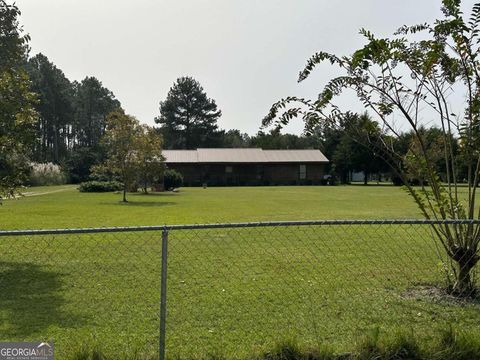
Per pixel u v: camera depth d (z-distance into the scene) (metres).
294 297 5.81
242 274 7.07
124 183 26.59
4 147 8.17
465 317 4.99
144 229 3.83
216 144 86.94
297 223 4.18
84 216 16.91
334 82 5.98
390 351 3.79
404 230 11.35
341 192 37.53
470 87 5.76
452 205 5.82
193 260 8.12
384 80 5.89
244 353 3.92
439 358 3.75
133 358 3.71
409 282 6.54
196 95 85.88
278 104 6.11
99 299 5.75
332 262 7.95
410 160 6.12
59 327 4.72
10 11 8.79
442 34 5.80
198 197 30.36
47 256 8.48
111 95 95.88
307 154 63.03
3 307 5.43
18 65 9.11
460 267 5.82
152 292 6.07
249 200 27.02
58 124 80.19
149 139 28.86
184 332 4.56
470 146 5.78
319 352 3.77
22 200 26.17
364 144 6.30
